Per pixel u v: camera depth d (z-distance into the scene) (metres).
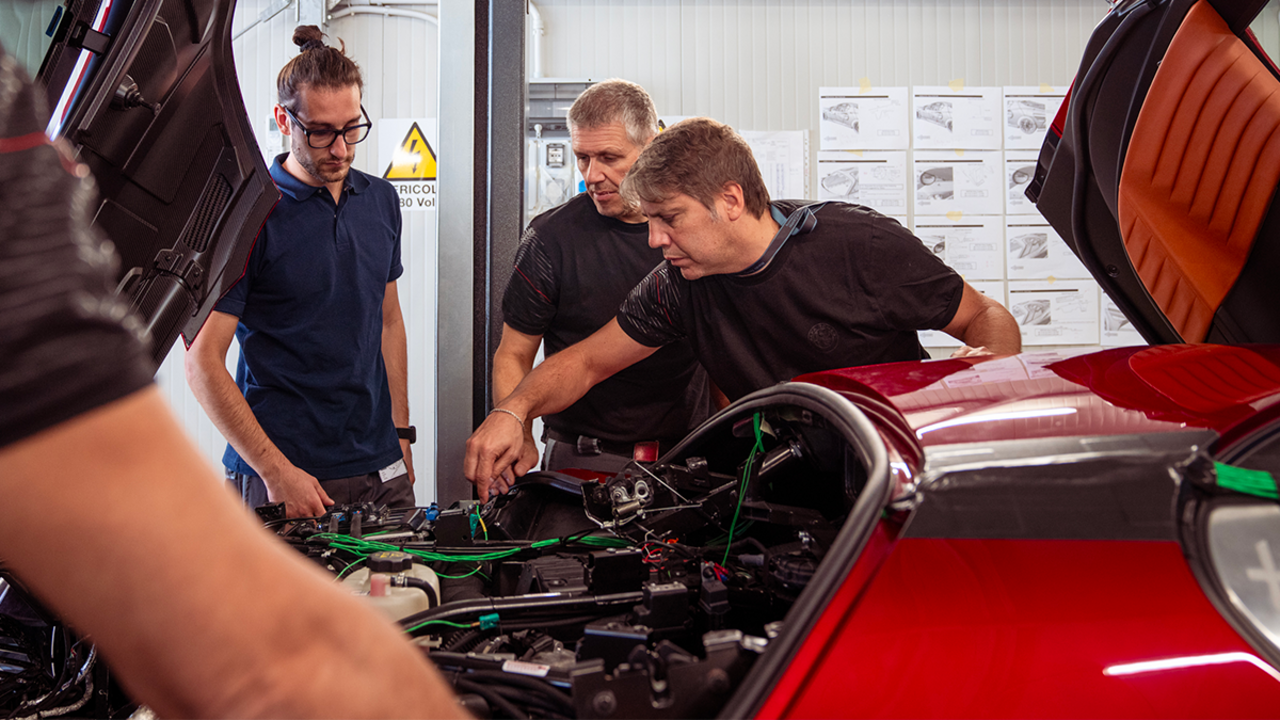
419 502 4.34
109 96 1.21
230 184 1.53
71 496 0.33
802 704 0.64
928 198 4.49
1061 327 4.52
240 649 0.35
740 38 4.44
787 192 4.47
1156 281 1.67
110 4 1.19
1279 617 0.72
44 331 0.32
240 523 0.38
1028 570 0.71
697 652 1.00
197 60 1.37
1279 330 1.58
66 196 0.36
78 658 0.95
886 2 4.44
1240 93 1.40
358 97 2.17
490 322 2.63
